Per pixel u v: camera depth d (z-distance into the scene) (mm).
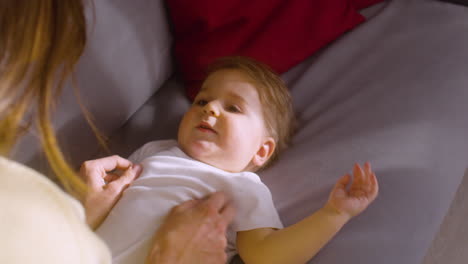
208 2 1220
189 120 1052
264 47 1270
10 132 486
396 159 1046
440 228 1402
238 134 1024
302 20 1322
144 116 1243
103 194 943
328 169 1056
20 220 351
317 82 1271
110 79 1088
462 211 1438
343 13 1371
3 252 333
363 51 1319
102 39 1043
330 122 1160
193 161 1014
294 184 1050
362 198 882
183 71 1289
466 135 1110
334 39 1365
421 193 992
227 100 1078
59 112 982
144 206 916
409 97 1168
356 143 1090
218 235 835
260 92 1103
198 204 913
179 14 1251
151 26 1201
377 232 931
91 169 970
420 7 1409
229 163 1032
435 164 1044
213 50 1247
